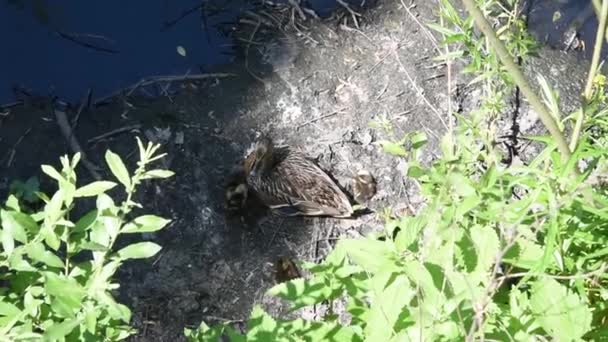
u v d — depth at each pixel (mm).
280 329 3225
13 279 3270
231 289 5051
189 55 5930
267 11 6105
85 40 5988
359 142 5582
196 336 3396
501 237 3285
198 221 5258
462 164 3605
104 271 2996
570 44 6070
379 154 5531
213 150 5527
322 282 3320
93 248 2957
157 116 5617
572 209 3137
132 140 5520
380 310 3043
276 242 5242
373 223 5312
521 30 4340
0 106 5641
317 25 6047
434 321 2955
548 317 3045
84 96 5727
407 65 5852
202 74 5832
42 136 5523
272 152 5383
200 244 5184
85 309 2979
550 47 6039
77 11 6109
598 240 3330
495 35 2980
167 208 5270
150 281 5016
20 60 5883
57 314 3041
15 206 3264
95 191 3088
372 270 3133
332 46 5949
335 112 5699
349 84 5805
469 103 5699
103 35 6016
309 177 5344
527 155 5473
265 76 5828
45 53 5918
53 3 6117
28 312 3033
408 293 3047
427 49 5918
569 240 3328
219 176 5430
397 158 5500
